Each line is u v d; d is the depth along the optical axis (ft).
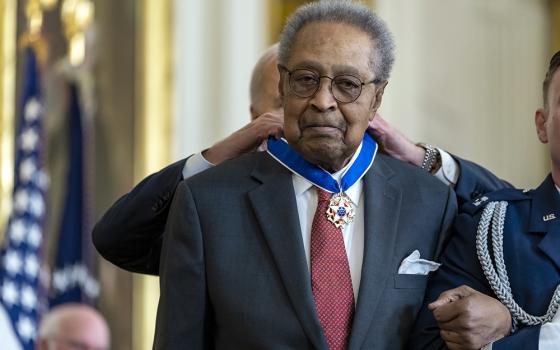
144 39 48.78
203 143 49.39
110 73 48.65
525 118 58.29
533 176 57.88
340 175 20.84
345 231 20.65
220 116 49.57
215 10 50.26
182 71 49.44
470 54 57.82
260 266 20.24
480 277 21.02
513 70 58.54
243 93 49.98
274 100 24.40
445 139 56.44
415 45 56.44
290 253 20.12
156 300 47.78
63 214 47.52
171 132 48.78
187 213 20.56
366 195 20.93
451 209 21.72
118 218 22.52
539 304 20.52
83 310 44.52
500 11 58.85
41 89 47.88
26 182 47.11
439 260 21.40
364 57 20.02
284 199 20.62
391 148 23.45
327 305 20.02
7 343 39.93
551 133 21.21
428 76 56.59
